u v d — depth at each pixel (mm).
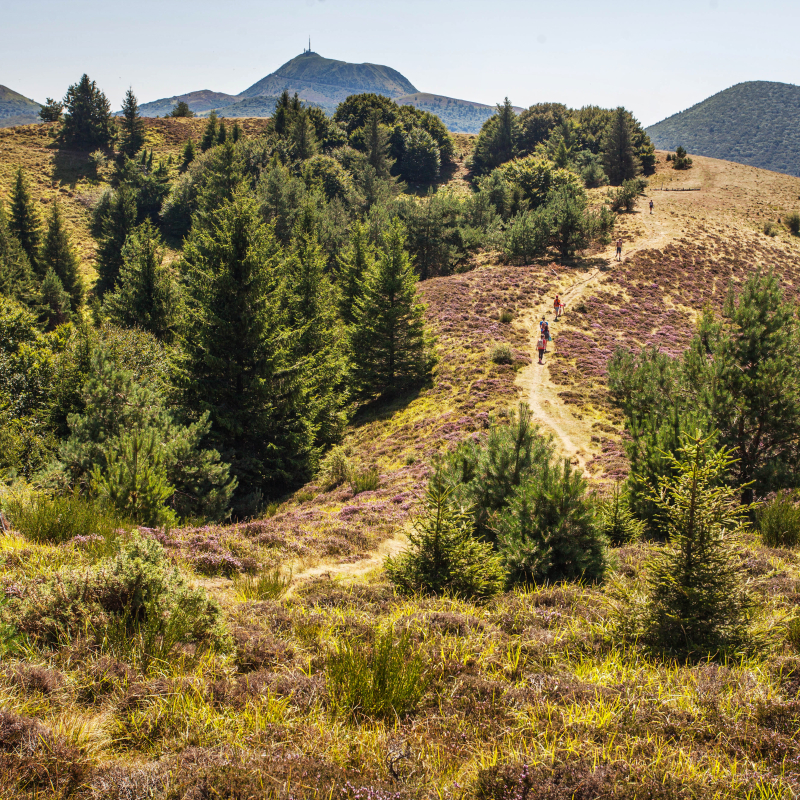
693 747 3729
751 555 8578
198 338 22766
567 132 122875
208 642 5133
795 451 13125
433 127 136125
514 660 5211
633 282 50438
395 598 7473
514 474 10773
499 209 81312
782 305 13555
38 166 106000
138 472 11617
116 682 4137
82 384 21719
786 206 86125
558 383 29250
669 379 16984
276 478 23969
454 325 40500
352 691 4211
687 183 104375
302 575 9656
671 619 5523
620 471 17969
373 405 34812
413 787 3250
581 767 3381
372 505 15742
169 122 134250
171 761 3367
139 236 44344
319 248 37906
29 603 4836
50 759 3197
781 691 4445
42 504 8664
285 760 3432
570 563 8695
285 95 125375
